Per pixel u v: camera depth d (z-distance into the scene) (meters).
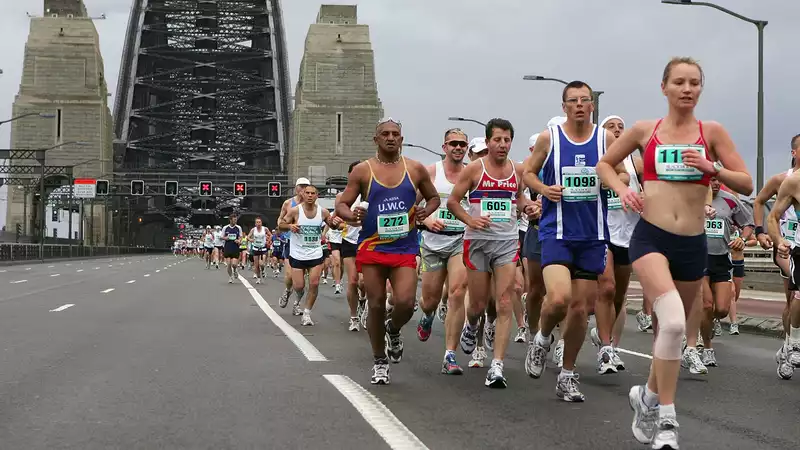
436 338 12.92
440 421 6.50
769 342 13.11
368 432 6.07
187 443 5.75
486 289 8.68
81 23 154.75
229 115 167.12
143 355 10.49
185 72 174.00
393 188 8.02
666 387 5.29
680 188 5.52
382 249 8.08
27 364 9.66
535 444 5.72
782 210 9.06
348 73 153.38
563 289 7.19
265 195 107.75
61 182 92.75
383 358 8.36
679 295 5.61
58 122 150.12
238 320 15.63
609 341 9.27
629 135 5.73
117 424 6.37
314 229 14.98
